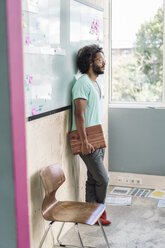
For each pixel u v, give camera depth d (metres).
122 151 4.13
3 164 1.20
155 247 2.78
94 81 3.05
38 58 2.38
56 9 2.63
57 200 2.80
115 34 4.05
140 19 3.93
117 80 4.14
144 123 4.00
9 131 1.18
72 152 2.98
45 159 2.60
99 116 3.02
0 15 1.11
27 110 2.26
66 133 3.00
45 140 2.58
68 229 3.13
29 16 2.23
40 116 2.45
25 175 1.28
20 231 1.26
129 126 4.06
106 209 3.52
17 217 1.23
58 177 2.59
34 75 2.34
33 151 2.39
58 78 2.74
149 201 3.70
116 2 3.98
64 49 2.82
